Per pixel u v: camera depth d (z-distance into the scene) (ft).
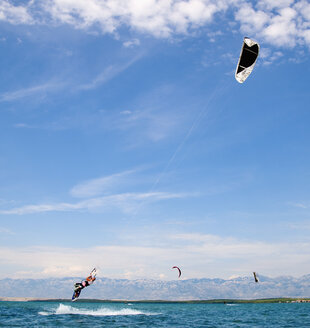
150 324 126.93
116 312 209.05
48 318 142.72
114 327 110.42
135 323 128.67
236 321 157.99
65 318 143.74
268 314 238.27
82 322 125.90
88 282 112.57
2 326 108.88
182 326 123.03
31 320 131.95
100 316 160.66
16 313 176.24
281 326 132.05
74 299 111.45
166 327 116.57
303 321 159.63
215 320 163.43
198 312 278.67
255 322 152.66
